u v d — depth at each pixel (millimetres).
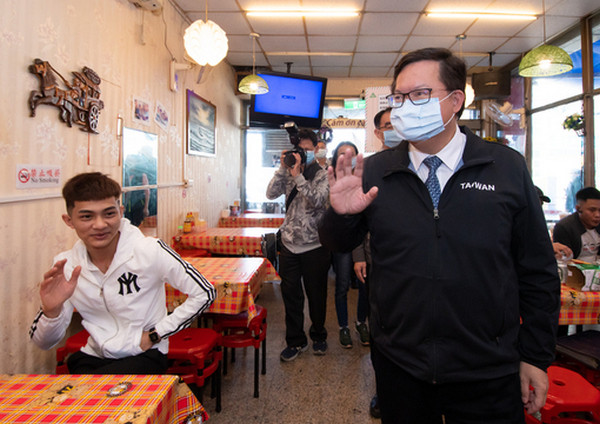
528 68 3219
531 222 951
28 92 1650
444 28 3982
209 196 4422
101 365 1307
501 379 933
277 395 2074
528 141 4879
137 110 2674
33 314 1720
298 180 2334
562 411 1268
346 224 1051
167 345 1421
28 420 747
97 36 2174
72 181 1195
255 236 3223
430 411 1032
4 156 1537
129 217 2580
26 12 1631
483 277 910
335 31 4059
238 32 4090
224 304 1819
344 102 5812
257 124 5102
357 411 1942
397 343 990
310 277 2479
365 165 1132
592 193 2377
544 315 944
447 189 965
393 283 988
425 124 986
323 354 2561
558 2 3430
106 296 1286
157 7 2658
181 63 3498
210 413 1902
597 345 1646
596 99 3746
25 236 1662
